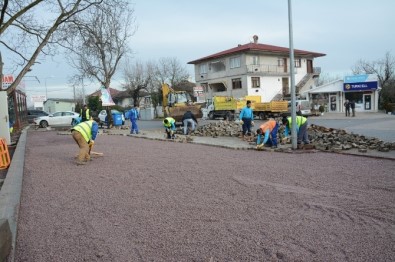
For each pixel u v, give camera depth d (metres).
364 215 5.01
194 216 5.09
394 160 9.32
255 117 36.38
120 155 11.38
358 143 12.22
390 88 49.28
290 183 7.00
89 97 60.31
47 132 24.83
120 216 5.18
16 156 10.98
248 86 50.84
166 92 29.73
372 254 3.77
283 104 34.03
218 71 55.06
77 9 18.03
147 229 4.62
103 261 3.75
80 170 8.93
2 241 3.74
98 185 7.20
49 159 10.91
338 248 3.93
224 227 4.62
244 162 9.62
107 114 29.02
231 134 17.72
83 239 4.35
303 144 12.10
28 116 38.88
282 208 5.39
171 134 17.23
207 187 6.80
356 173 7.80
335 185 6.75
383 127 21.08
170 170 8.59
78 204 5.88
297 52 56.12
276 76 53.88
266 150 11.91
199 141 15.39
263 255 3.79
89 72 32.72
